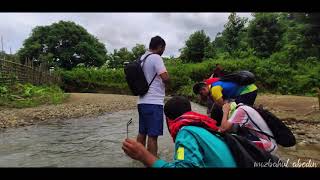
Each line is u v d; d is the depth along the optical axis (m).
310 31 21.70
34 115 10.21
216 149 2.36
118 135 7.01
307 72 25.94
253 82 4.21
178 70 31.98
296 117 9.99
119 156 5.07
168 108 2.77
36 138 6.65
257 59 30.31
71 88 34.97
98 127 8.21
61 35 54.38
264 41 38.31
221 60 32.31
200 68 31.69
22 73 19.59
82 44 54.84
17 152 5.37
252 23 39.31
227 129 3.45
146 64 4.96
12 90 15.62
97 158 4.93
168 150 5.45
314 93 23.53
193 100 19.66
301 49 24.14
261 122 3.42
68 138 6.64
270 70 28.11
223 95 4.21
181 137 2.42
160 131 4.95
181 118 2.63
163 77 4.90
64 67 54.94
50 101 15.50
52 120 9.60
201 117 2.60
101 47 58.91
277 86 27.44
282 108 12.83
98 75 35.41
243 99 4.17
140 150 2.31
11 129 7.84
